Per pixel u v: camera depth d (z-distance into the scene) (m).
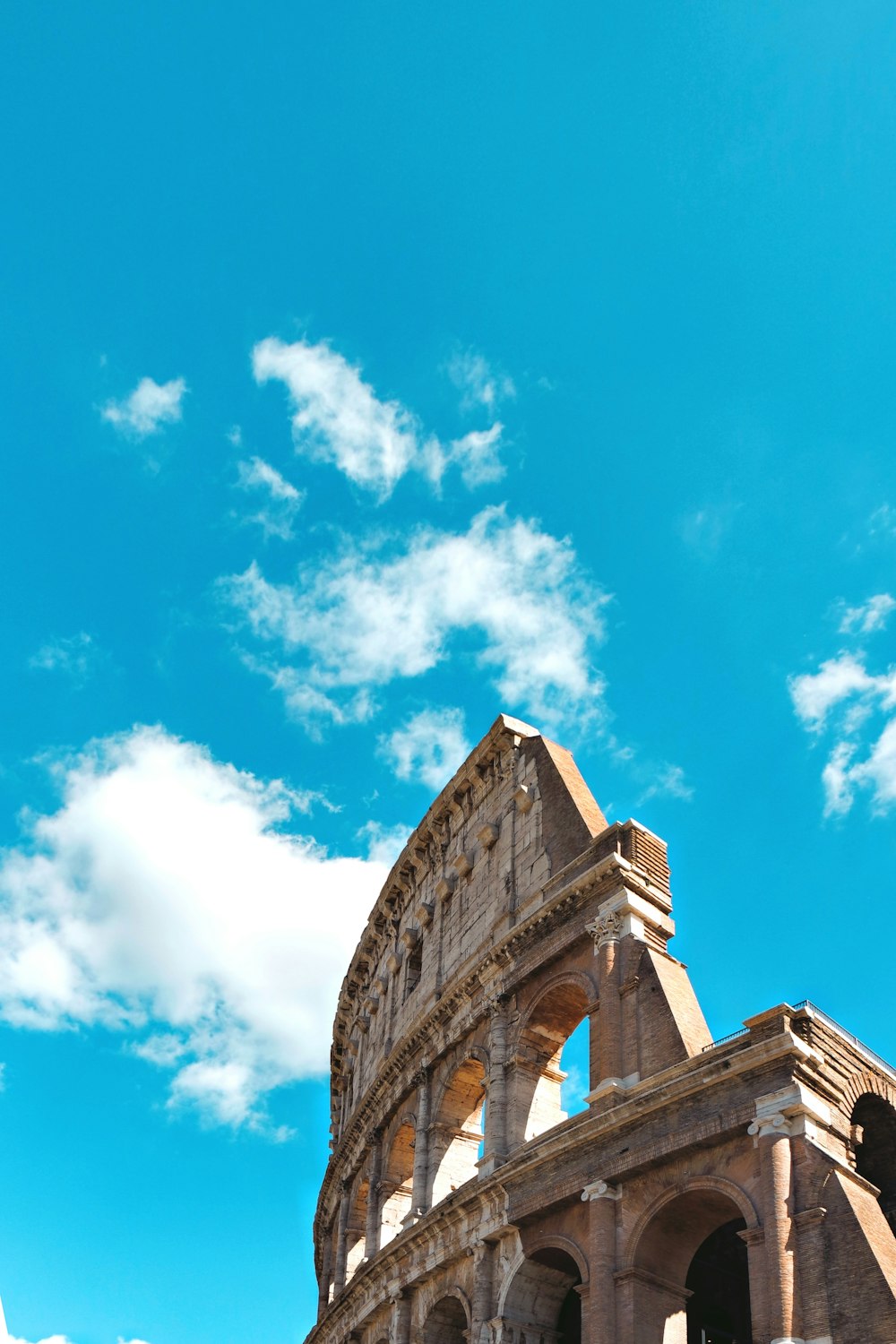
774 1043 38.34
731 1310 48.22
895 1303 32.78
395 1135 62.69
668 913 50.34
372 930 77.75
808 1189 36.31
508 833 61.84
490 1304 46.44
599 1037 46.47
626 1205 41.59
